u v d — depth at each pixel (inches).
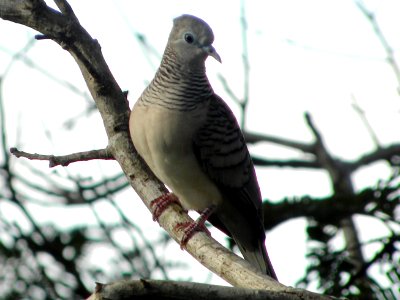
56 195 576.7
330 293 495.8
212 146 427.5
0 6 406.0
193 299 275.3
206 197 444.5
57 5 406.6
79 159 411.2
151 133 409.1
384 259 493.0
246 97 545.0
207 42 421.7
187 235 386.3
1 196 566.3
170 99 415.8
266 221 534.9
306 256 517.0
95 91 423.2
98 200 556.1
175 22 430.3
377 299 488.1
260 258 457.7
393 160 551.8
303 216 533.0
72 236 578.9
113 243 546.0
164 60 426.9
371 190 530.0
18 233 572.4
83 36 413.1
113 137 421.4
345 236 544.4
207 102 427.8
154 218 413.1
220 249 362.3
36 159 402.9
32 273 569.6
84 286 562.6
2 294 566.3
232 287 281.0
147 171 422.9
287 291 289.1
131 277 544.4
